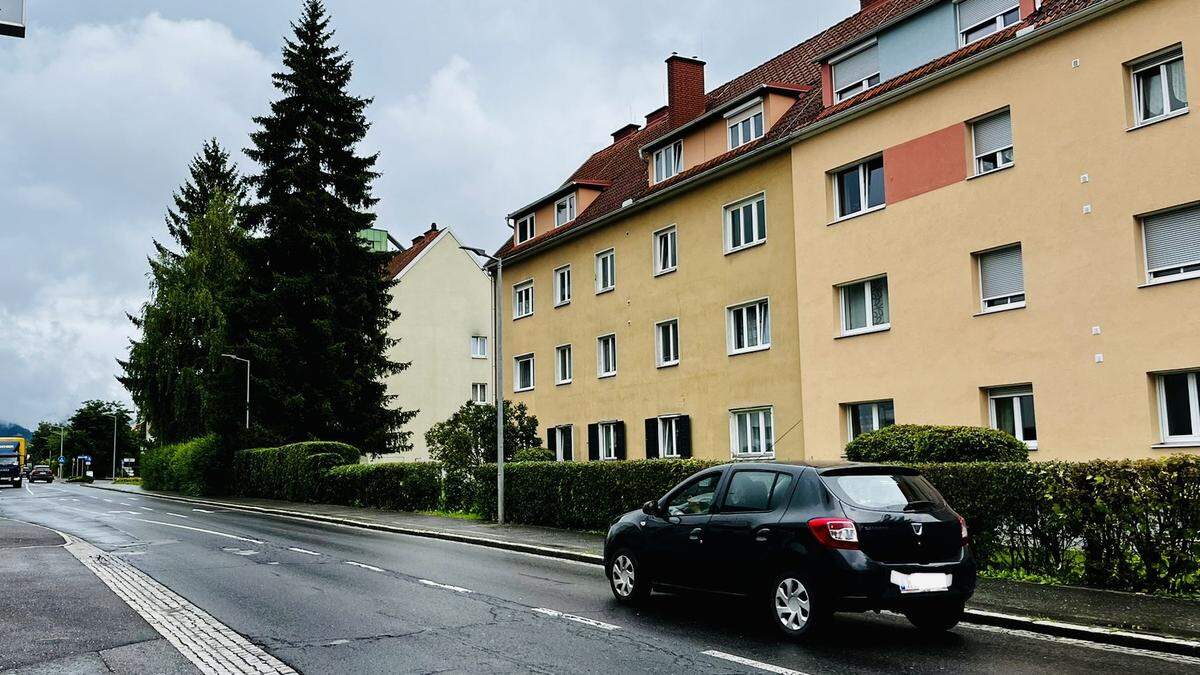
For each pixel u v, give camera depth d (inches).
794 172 863.7
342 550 650.2
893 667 284.5
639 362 1088.8
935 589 319.0
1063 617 347.6
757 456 912.9
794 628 325.1
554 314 1270.9
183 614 382.3
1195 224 575.8
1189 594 381.7
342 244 1508.4
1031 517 433.4
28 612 387.5
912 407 739.4
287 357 1444.4
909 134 754.2
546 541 665.6
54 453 4845.0
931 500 340.8
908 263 749.3
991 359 682.2
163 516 1047.0
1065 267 636.7
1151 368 583.8
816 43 1101.1
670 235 1061.8
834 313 816.9
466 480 963.3
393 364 1550.2
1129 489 396.8
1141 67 609.3
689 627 351.3
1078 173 631.8
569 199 1299.2
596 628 349.1
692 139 1039.0
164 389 1886.1
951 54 737.0
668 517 388.5
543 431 1277.1
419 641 325.7
